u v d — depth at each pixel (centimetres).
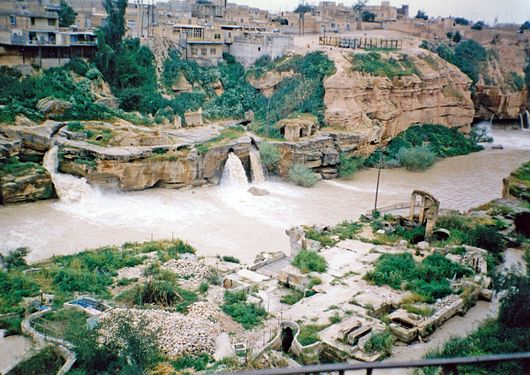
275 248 4459
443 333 2622
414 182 6725
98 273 3484
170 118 6825
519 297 2434
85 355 2259
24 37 6269
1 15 6322
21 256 3888
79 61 6831
